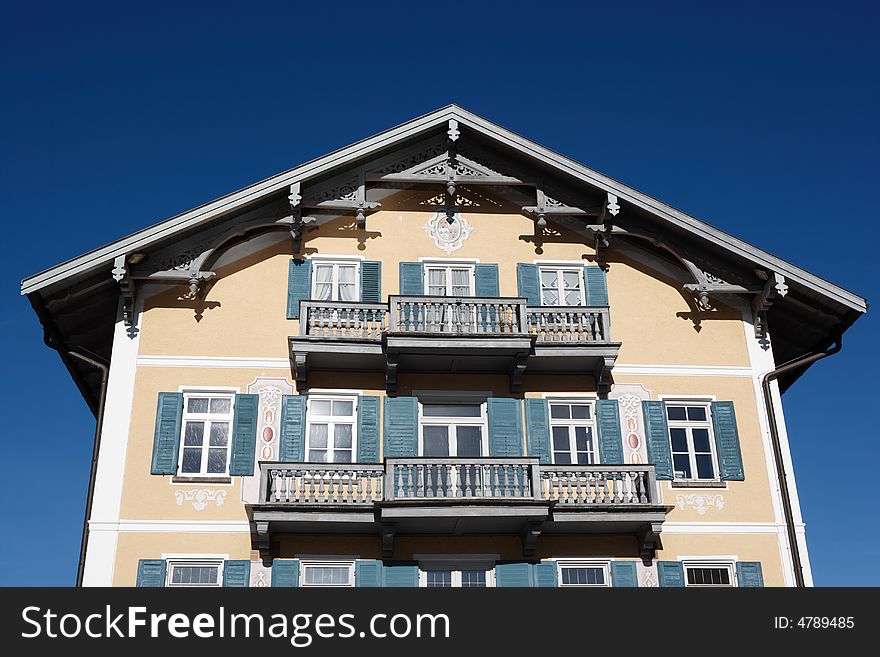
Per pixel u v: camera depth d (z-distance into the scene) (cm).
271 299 2364
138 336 2289
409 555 2133
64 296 2277
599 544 2175
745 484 2262
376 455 2219
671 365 2375
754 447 2308
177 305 2333
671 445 2308
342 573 2112
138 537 2095
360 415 2250
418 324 2291
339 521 2061
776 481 2275
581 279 2470
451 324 2288
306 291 2380
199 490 2152
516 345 2233
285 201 2425
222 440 2223
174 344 2292
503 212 2522
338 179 2453
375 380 2300
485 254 2469
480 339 2230
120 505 2119
